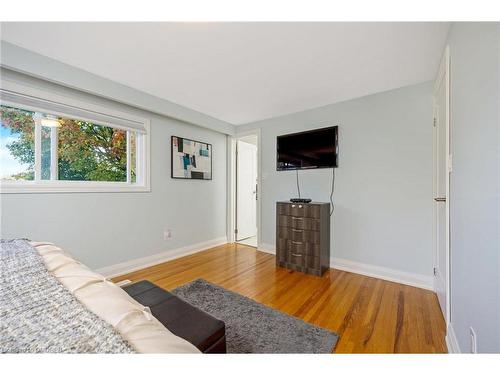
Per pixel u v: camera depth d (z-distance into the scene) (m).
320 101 2.80
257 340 1.45
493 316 0.82
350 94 2.58
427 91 2.23
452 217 1.36
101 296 0.74
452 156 1.36
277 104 2.90
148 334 0.60
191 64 1.96
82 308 0.65
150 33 1.54
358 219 2.64
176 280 2.42
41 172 2.08
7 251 1.02
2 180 1.89
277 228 2.86
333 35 1.56
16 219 1.90
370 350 1.36
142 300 1.25
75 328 0.55
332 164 2.80
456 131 1.28
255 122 3.70
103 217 2.44
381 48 1.71
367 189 2.58
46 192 2.05
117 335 0.54
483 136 0.92
